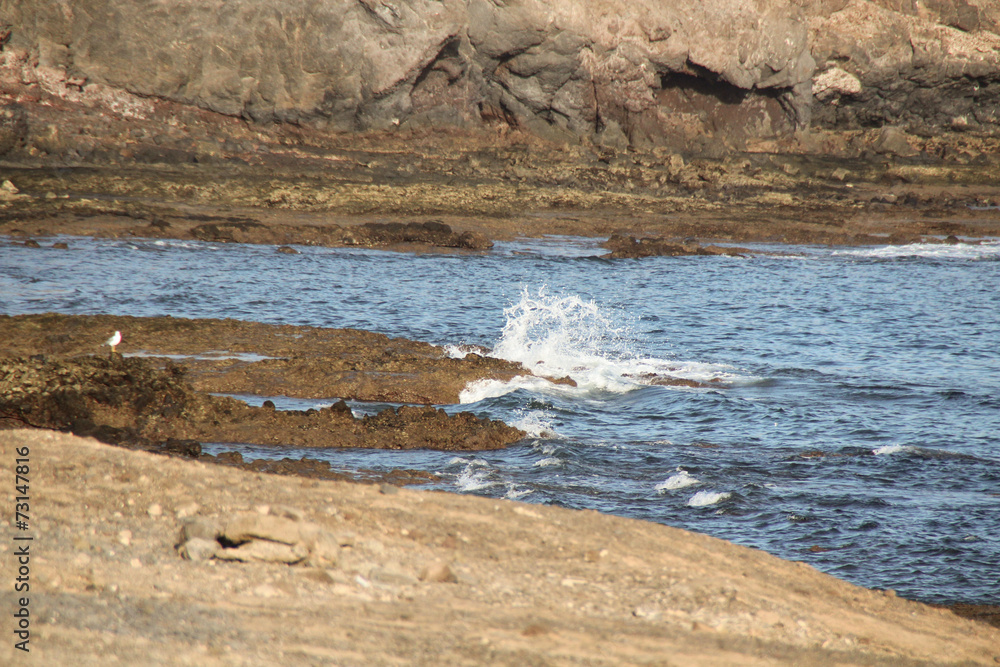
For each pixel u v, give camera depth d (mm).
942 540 41531
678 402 67875
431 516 29922
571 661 18656
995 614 33250
